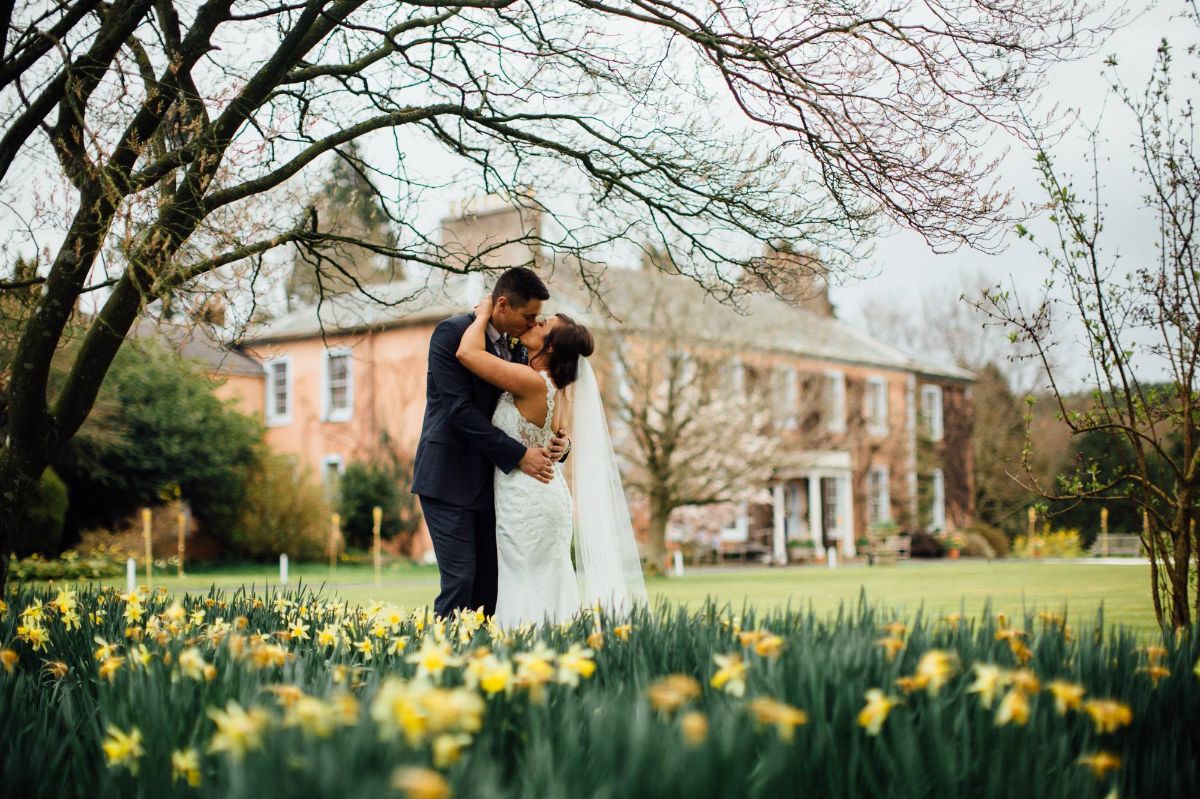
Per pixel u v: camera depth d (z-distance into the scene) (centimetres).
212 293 506
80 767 219
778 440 2595
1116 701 217
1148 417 471
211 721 198
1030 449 488
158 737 192
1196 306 447
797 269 651
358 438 2906
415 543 2758
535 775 159
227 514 2516
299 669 237
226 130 506
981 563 2803
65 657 355
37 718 254
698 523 2872
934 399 4034
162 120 520
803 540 3291
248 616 404
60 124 538
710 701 210
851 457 3562
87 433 2175
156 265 474
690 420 2288
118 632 374
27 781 200
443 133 664
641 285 2477
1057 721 198
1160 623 462
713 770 150
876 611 297
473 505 487
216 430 2491
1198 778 206
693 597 1251
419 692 149
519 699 200
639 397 2325
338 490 2745
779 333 2920
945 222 539
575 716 189
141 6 498
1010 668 228
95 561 2000
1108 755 184
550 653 197
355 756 146
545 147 625
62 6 533
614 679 235
